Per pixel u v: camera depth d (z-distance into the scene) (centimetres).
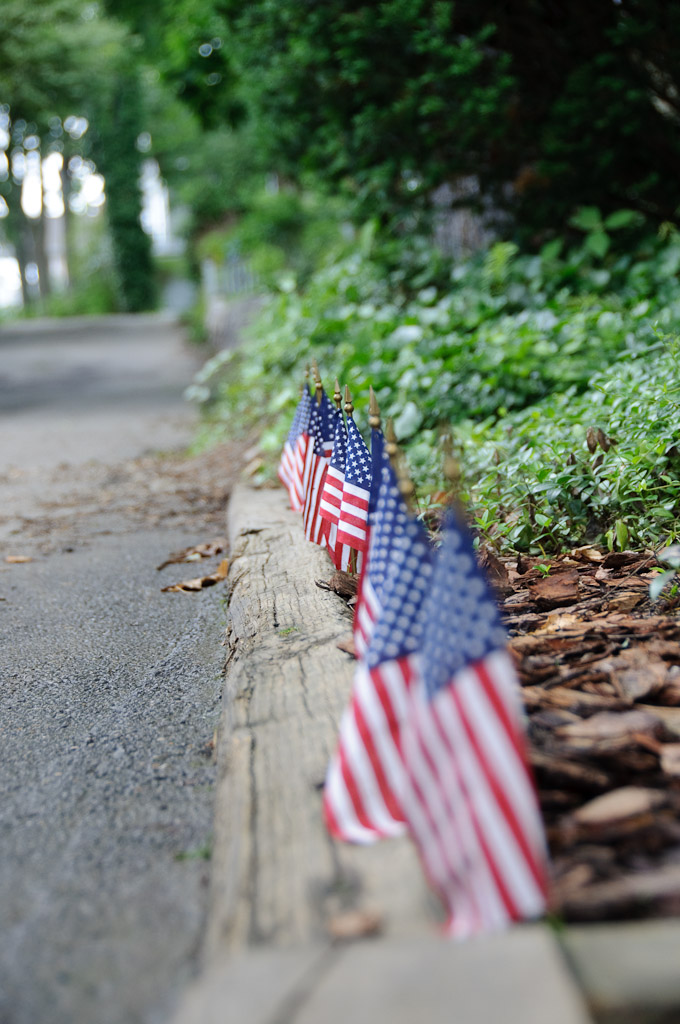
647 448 443
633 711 263
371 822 217
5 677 402
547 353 682
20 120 3531
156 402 1484
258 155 1134
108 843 256
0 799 289
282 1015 156
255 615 376
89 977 201
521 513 466
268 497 636
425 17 817
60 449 1084
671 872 194
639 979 163
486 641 196
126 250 4369
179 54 1189
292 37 884
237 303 1908
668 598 357
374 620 256
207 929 208
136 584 541
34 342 2591
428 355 726
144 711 353
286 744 263
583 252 859
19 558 614
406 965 165
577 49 852
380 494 260
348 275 1014
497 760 190
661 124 854
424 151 898
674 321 675
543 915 182
